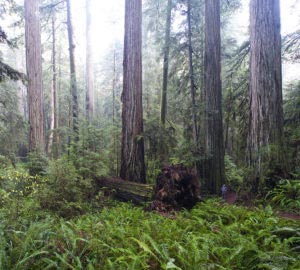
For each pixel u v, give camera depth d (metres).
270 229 4.35
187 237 4.12
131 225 5.17
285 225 4.48
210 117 9.73
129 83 9.59
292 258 3.36
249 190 7.34
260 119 7.41
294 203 6.04
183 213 6.22
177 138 11.80
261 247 3.84
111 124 11.56
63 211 6.69
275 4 7.71
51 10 16.44
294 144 8.84
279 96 7.48
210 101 9.81
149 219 5.62
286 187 6.51
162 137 10.62
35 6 11.43
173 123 13.18
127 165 9.39
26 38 11.34
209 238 4.11
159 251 3.47
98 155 9.28
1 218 4.68
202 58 11.91
